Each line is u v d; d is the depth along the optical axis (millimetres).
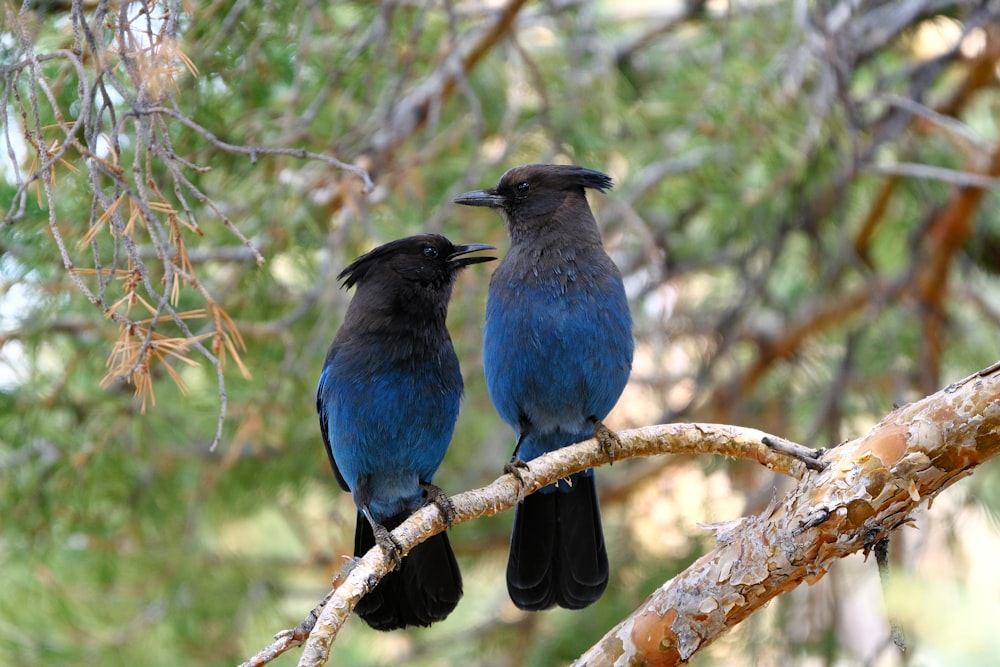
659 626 7156
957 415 6539
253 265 11125
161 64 6863
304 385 11531
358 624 15430
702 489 15375
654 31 14695
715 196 12695
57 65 9430
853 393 15531
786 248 15820
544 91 12469
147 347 6562
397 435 9359
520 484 7938
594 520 9703
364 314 9477
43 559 12094
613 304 9922
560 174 10367
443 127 13398
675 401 15836
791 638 13648
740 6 13680
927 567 12766
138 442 12016
